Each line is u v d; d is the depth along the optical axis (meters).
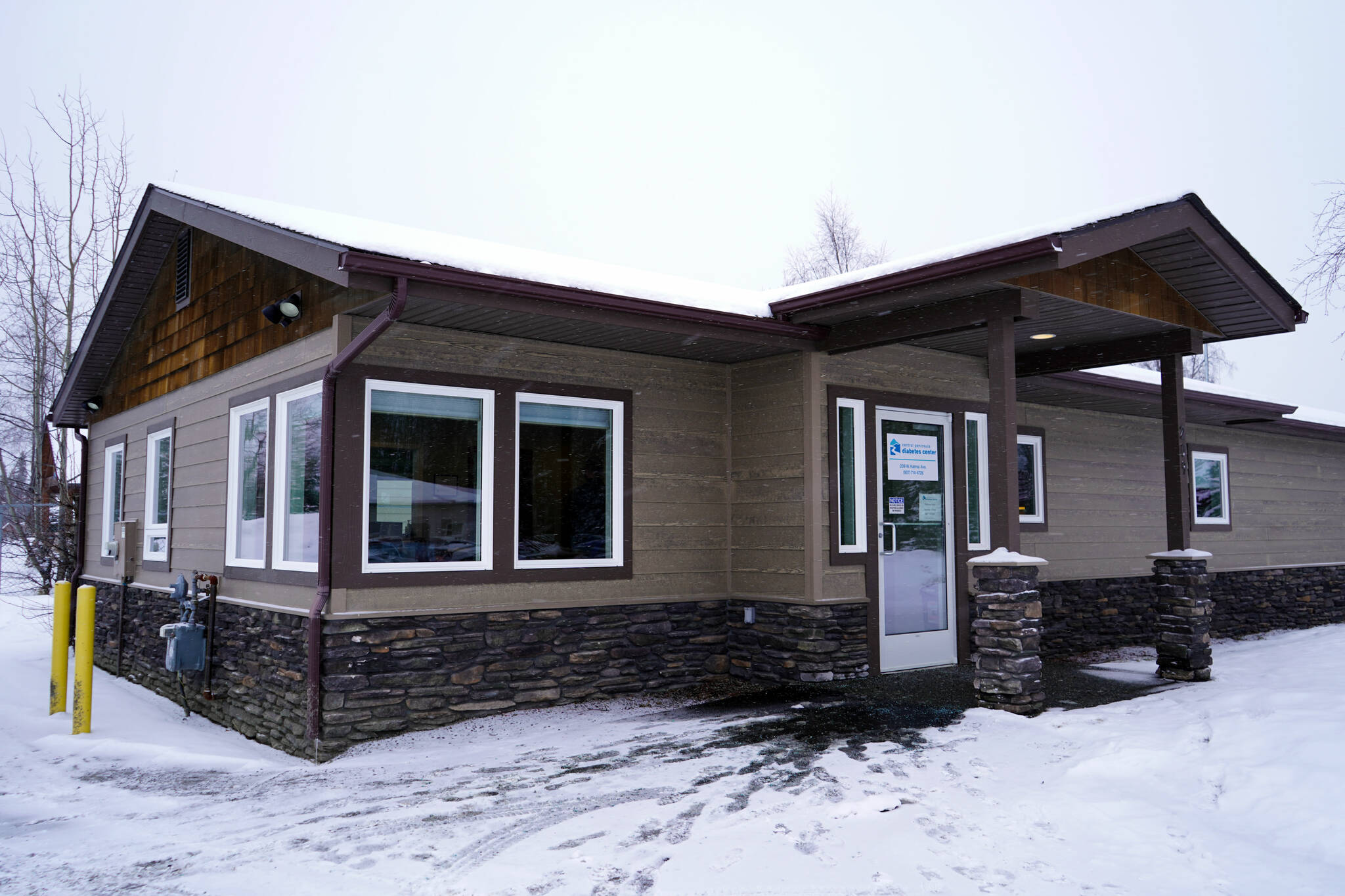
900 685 7.66
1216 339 8.81
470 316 6.59
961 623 8.91
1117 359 8.46
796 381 8.06
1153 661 9.28
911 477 8.73
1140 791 4.72
